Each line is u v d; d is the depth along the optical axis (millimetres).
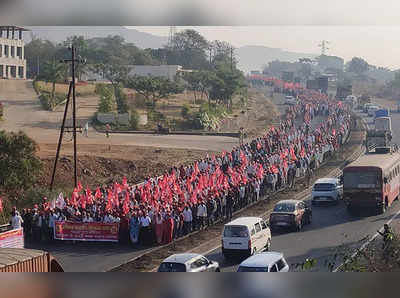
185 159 61656
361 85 165750
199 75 115812
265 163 49281
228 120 102500
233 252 27031
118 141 71062
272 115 109938
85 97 100062
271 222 33531
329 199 41812
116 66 107562
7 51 96062
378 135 62562
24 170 40844
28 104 86000
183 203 33156
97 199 36219
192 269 21109
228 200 36656
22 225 32438
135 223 30812
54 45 126188
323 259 25531
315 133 65625
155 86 97875
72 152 59750
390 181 40438
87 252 29484
